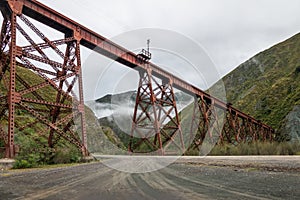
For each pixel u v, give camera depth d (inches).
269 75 5492.1
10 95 701.3
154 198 236.1
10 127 682.2
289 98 3508.9
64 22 910.4
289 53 6161.4
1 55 804.6
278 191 286.0
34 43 795.4
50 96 1727.4
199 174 453.4
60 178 392.2
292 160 887.1
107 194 252.8
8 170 573.0
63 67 850.8
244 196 254.7
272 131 3149.6
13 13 759.7
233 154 1455.5
